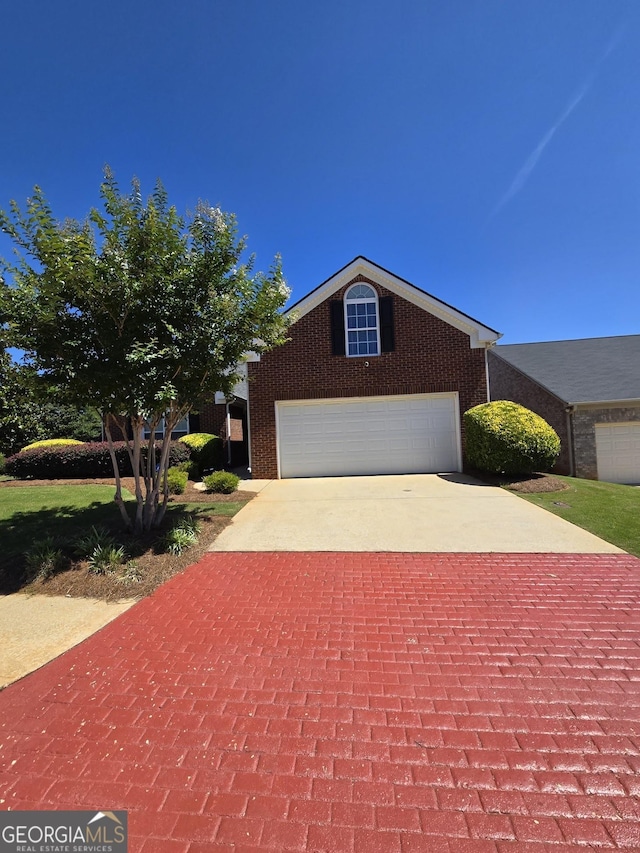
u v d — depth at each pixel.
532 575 4.67
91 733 2.46
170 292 5.24
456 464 11.81
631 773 2.11
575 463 12.32
